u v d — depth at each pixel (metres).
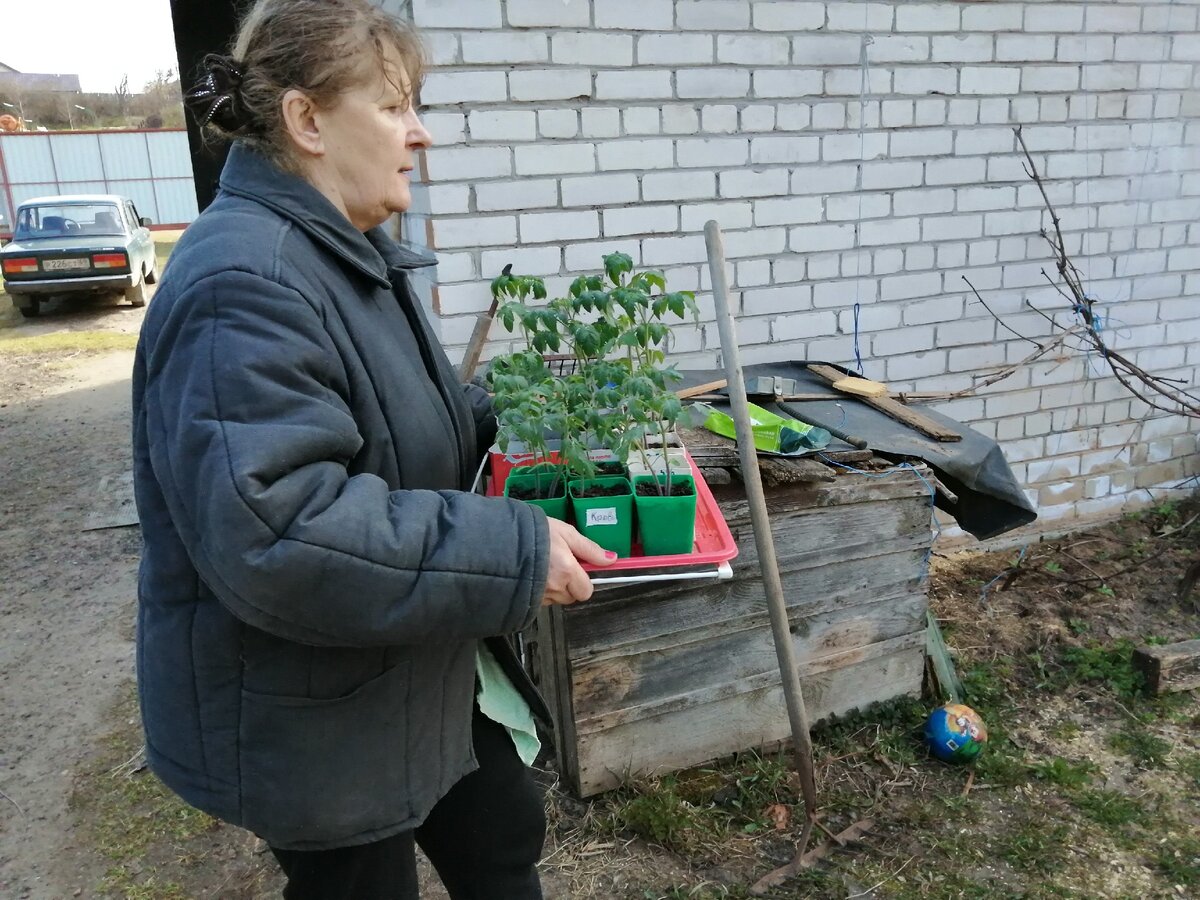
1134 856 2.26
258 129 1.19
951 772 2.55
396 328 1.29
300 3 1.15
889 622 2.65
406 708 1.24
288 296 1.06
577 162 3.00
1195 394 4.28
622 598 2.29
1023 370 3.90
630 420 1.74
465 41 2.79
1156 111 3.80
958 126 3.50
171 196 20.50
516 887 1.57
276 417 1.00
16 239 11.56
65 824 2.55
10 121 24.58
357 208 1.26
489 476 2.07
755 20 3.11
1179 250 4.04
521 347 3.07
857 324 3.56
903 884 2.16
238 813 1.18
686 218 3.19
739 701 2.52
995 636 3.22
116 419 7.02
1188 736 2.71
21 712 3.12
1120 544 3.95
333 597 1.01
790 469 2.31
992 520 2.77
